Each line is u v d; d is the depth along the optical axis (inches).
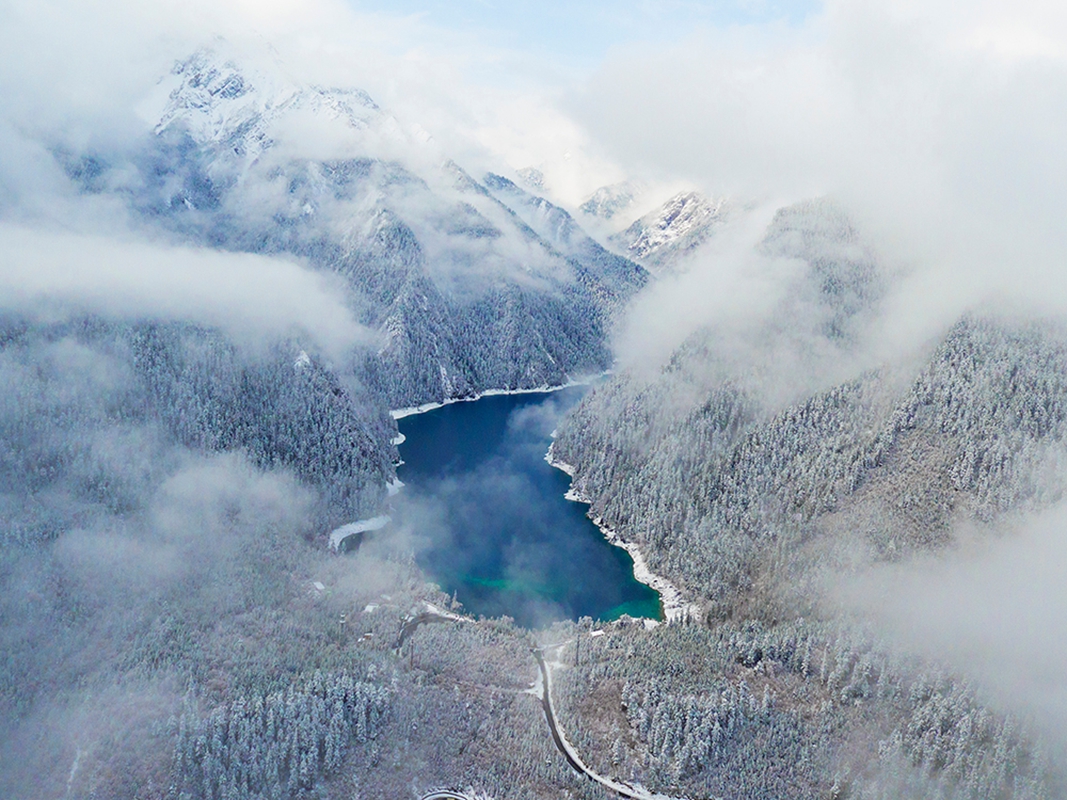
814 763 7721.5
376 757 7509.8
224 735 7386.8
